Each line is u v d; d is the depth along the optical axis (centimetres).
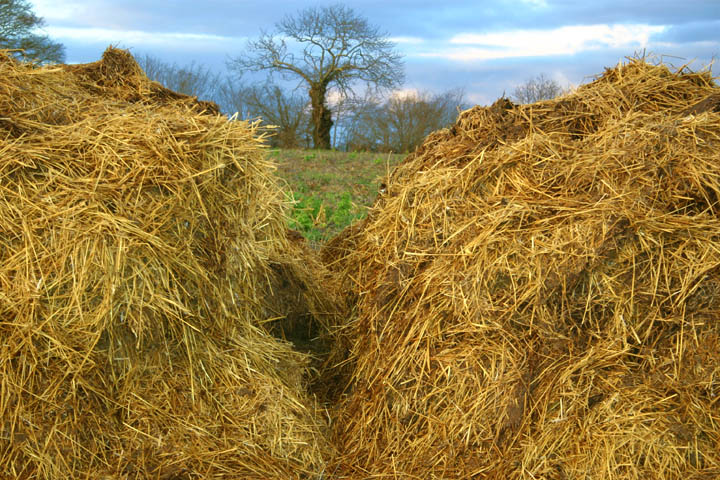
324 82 2800
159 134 262
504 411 243
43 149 244
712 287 239
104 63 354
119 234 235
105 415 232
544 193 274
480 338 256
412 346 270
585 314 245
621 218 249
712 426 228
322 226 741
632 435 228
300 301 344
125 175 247
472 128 327
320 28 2680
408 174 333
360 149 2900
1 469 210
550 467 232
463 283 262
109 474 223
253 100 2798
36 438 216
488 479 238
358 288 329
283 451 254
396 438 263
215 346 269
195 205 259
